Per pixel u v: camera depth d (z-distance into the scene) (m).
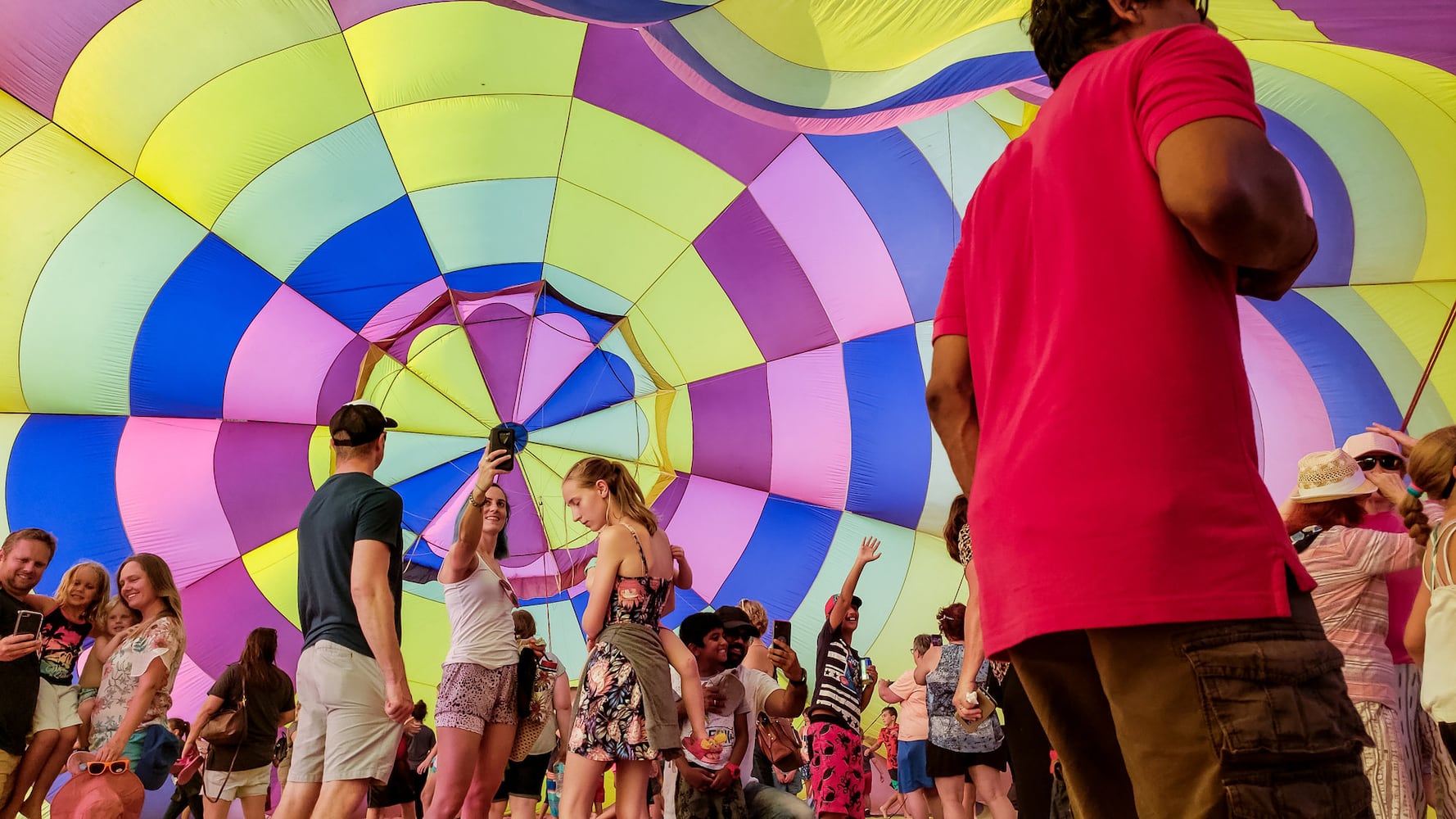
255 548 11.23
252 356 10.84
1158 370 1.21
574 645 12.18
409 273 11.11
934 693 6.98
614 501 5.01
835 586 12.17
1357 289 9.48
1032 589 1.23
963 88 6.26
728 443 12.10
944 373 1.59
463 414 11.88
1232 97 1.19
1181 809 1.14
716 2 5.56
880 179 10.80
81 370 10.21
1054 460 1.24
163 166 9.64
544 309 11.67
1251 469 1.21
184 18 8.70
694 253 11.43
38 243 9.57
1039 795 3.84
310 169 10.10
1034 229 1.38
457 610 5.32
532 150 10.55
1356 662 4.00
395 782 7.36
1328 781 1.11
